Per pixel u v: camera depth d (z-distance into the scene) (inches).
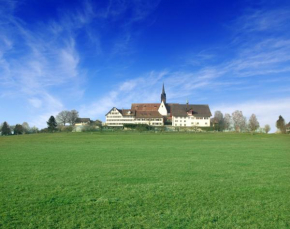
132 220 354.3
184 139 2571.4
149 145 1803.6
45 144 1935.3
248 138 2785.4
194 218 361.7
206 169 764.6
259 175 667.4
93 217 364.5
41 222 347.3
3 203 425.7
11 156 1125.1
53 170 751.1
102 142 2145.7
